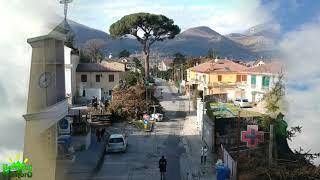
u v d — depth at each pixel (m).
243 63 72.25
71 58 56.72
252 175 17.50
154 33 78.25
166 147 34.00
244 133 22.19
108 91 64.94
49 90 19.45
